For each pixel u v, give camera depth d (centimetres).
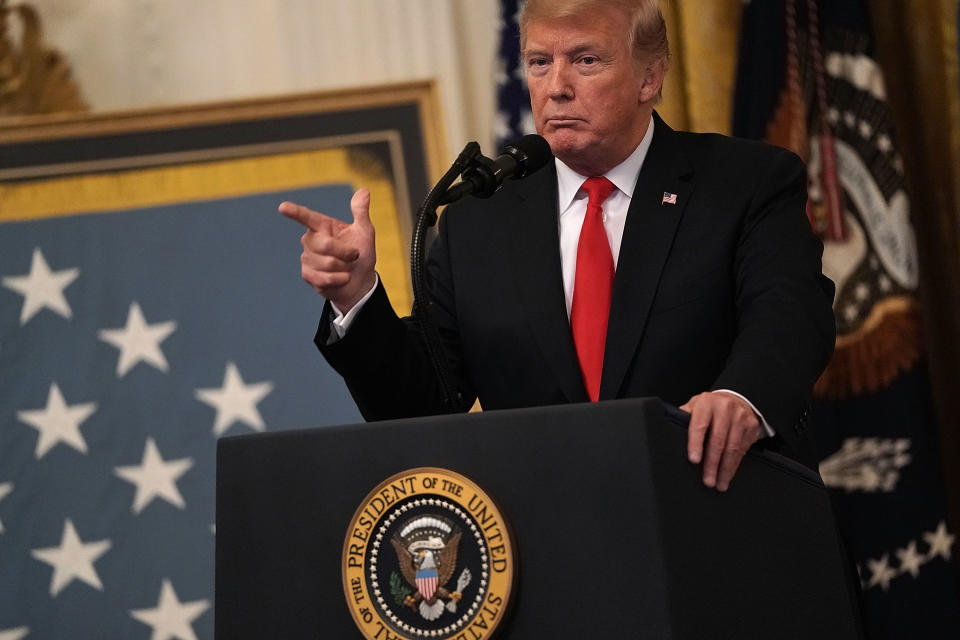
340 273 452
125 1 1173
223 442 407
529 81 552
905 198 1071
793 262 506
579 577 352
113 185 1073
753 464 404
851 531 1040
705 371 515
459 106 1163
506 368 537
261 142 1085
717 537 374
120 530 1016
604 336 527
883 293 1063
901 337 1055
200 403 1038
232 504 402
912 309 1059
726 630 366
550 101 540
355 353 479
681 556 351
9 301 1050
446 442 373
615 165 560
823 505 439
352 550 375
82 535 1014
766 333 459
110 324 1050
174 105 1085
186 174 1080
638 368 512
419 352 512
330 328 485
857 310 1063
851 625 435
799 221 533
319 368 1045
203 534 1017
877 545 1034
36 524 1013
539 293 538
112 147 1080
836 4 1101
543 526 358
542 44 542
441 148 1086
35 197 1069
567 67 538
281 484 396
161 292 1057
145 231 1068
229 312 1054
